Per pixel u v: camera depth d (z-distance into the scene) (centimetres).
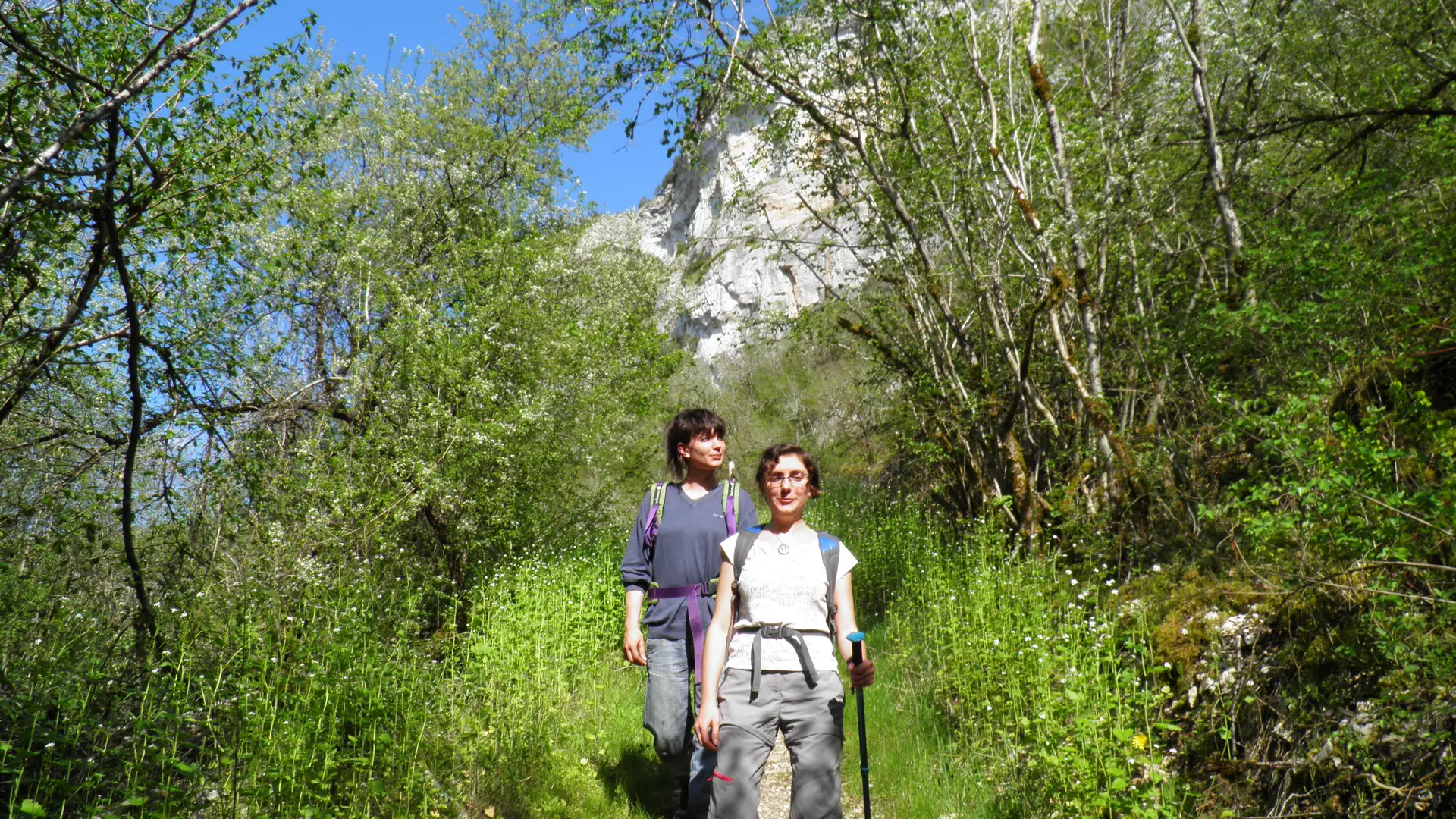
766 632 331
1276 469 513
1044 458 897
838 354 1953
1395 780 322
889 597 905
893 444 1298
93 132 450
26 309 620
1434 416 386
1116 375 783
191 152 511
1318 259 485
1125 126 813
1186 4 817
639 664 454
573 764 503
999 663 517
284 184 862
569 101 896
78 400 696
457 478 848
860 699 339
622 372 1105
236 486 734
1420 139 588
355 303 956
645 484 1297
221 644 511
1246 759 384
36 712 363
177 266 662
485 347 893
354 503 791
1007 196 879
